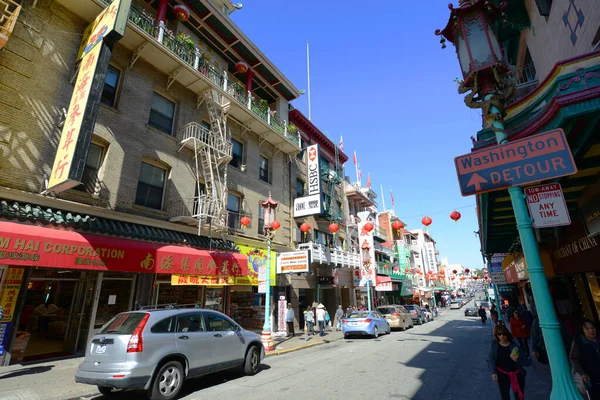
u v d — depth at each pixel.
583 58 3.65
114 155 11.21
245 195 17.23
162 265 10.42
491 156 3.80
